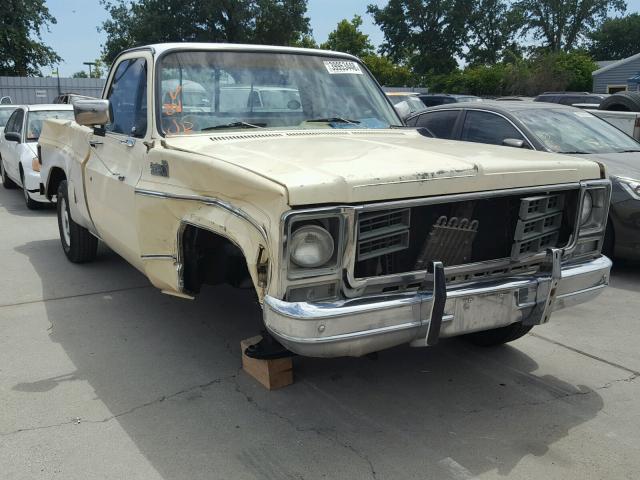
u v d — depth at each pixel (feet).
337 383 13.15
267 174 9.59
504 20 190.19
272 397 12.48
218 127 13.80
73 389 12.71
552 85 137.90
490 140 24.40
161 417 11.65
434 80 159.43
